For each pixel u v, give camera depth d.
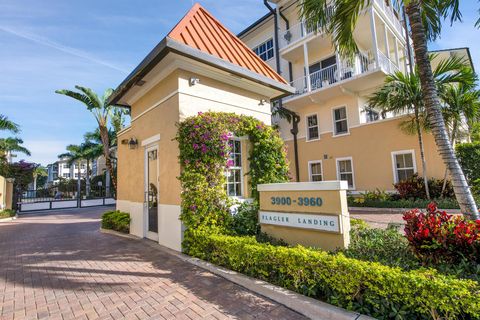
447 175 10.44
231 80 7.23
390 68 13.27
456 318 2.42
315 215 4.48
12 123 15.05
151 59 5.79
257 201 6.67
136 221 7.98
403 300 2.69
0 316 3.30
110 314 3.30
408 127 11.15
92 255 5.97
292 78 16.89
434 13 6.41
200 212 5.61
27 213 18.27
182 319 3.13
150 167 7.52
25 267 5.20
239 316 3.16
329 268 3.21
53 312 3.38
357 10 5.37
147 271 4.77
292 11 16.91
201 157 5.82
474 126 12.54
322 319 2.98
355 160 13.37
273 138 7.15
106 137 13.77
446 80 9.37
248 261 4.16
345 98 14.09
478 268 2.89
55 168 73.00
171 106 6.34
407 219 3.83
